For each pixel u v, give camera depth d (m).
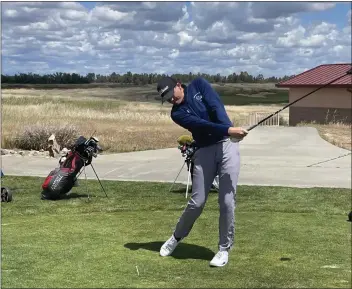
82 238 5.87
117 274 4.61
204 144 5.01
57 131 16.42
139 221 6.83
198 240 5.82
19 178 10.73
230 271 4.73
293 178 11.00
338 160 13.92
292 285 4.34
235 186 4.98
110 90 93.38
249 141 18.67
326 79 32.38
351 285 4.36
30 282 4.33
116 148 16.75
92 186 9.83
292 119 33.50
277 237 6.04
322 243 5.77
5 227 6.39
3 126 19.91
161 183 10.21
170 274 4.62
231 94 79.25
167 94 4.95
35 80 103.81
